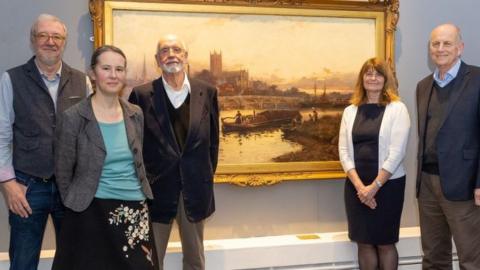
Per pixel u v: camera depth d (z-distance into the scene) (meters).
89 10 2.85
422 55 3.36
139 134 2.13
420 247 3.14
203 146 2.46
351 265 3.05
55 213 2.27
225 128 3.06
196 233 2.51
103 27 2.85
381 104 2.75
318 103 3.19
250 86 3.08
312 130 3.19
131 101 2.48
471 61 3.38
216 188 3.10
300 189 3.23
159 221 2.41
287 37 3.12
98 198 1.98
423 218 2.74
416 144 3.36
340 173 3.22
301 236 3.17
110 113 2.04
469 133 2.50
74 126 1.96
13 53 2.81
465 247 2.52
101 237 1.97
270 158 3.13
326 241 3.03
